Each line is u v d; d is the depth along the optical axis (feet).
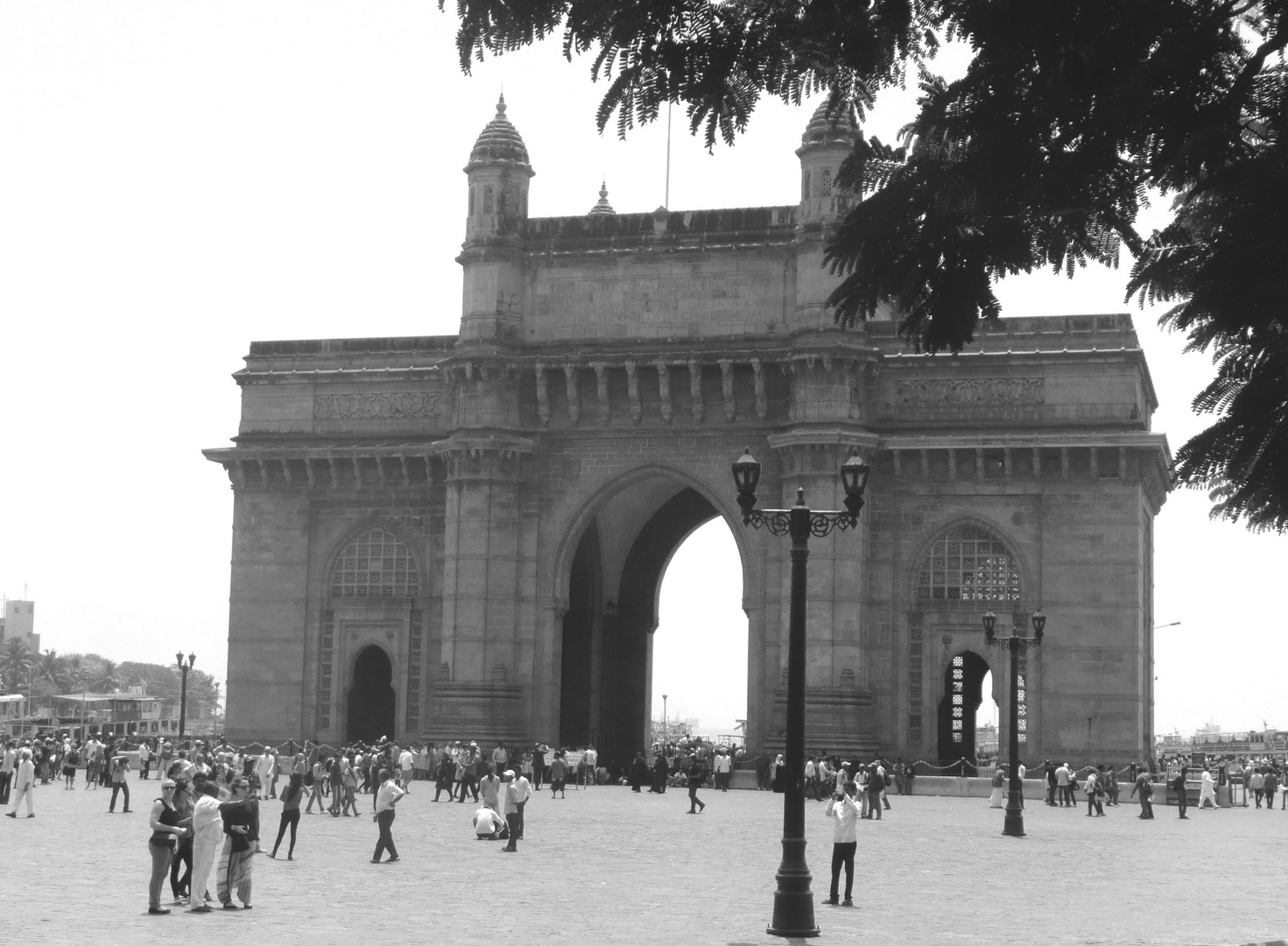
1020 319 281.74
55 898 116.47
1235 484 37.32
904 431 282.77
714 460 287.48
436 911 112.16
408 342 311.27
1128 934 106.11
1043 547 274.77
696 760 222.89
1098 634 271.49
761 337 286.66
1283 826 229.45
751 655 282.15
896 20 37.65
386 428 307.78
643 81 38.68
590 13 38.29
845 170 39.50
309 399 311.88
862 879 138.62
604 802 244.01
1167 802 279.49
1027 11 35.73
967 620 277.23
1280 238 35.29
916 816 222.28
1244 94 35.22
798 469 275.39
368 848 163.22
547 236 297.74
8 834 174.50
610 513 313.73
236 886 114.93
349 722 307.99
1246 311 35.96
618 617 328.29
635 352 288.30
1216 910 121.08
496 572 289.33
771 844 171.32
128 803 213.25
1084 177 36.94
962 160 37.68
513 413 293.84
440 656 293.84
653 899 121.29
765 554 282.36
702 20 38.37
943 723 291.38
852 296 40.68
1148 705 295.69
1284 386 36.91
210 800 110.83
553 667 290.35
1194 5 35.22
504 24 38.47
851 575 275.39
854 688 273.54
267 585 308.81
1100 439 270.26
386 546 305.32
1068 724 271.28
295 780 149.59
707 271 290.56
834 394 277.03
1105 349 277.03
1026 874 145.48
